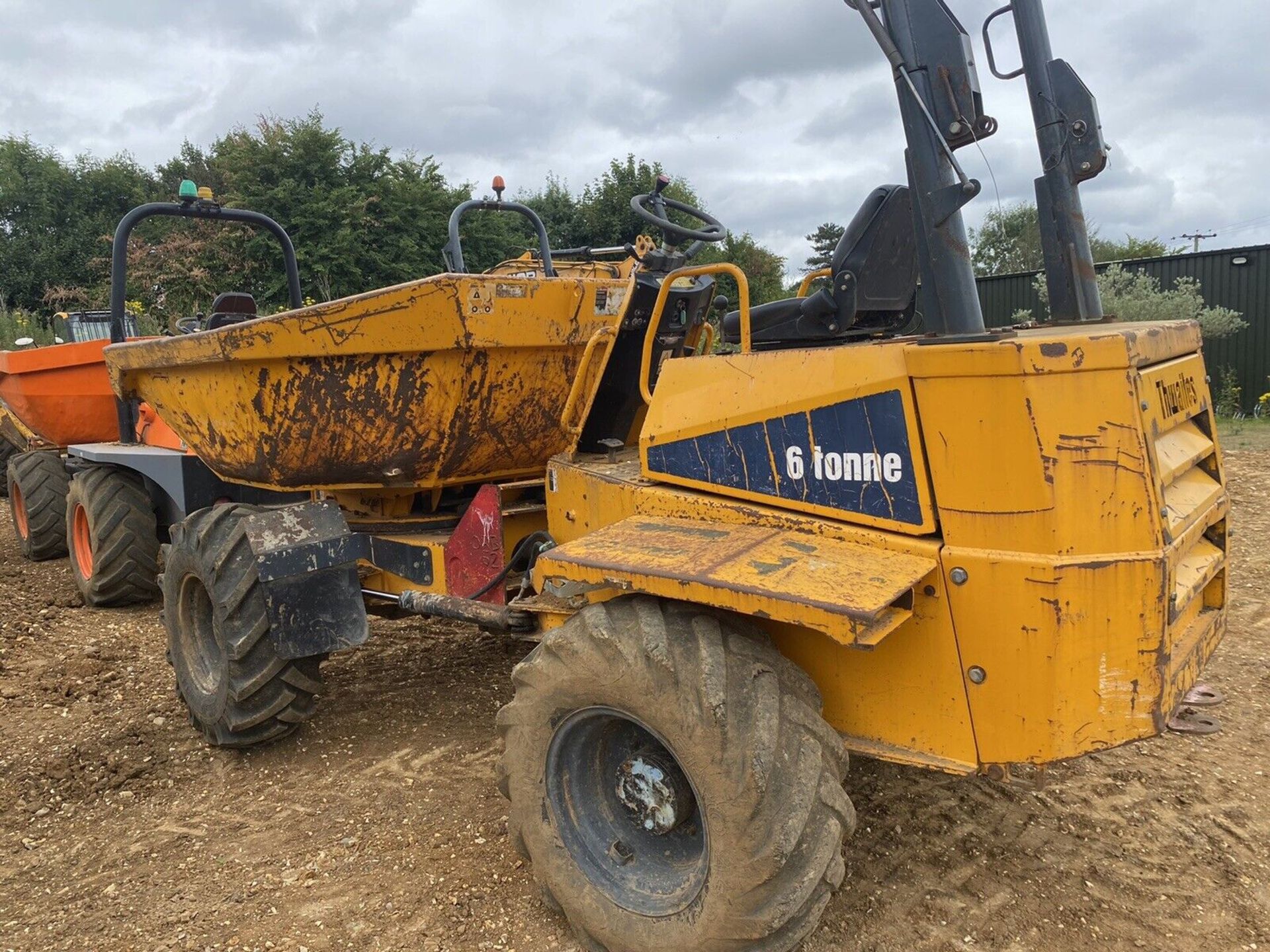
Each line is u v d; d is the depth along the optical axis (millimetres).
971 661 2340
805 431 2570
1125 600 2205
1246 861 3057
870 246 3016
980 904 2828
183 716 4402
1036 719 2281
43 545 7254
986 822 3273
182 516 5672
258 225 5539
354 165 22188
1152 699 2250
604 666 2443
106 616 5988
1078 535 2203
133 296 19250
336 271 20969
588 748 2707
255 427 3898
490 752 3947
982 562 2268
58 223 28656
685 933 2396
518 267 5746
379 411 3645
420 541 4055
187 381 4094
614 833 2701
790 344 3242
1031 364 2160
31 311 26922
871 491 2457
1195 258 14727
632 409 3758
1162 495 2293
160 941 2732
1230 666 4688
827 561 2338
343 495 4430
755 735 2250
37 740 4133
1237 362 14562
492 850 3186
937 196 2469
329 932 2756
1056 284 3191
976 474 2262
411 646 5297
